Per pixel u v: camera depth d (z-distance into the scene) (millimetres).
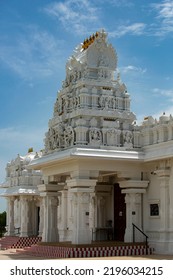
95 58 31031
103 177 33125
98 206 33219
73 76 31719
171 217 27125
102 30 31391
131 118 30469
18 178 44781
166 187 27609
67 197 37500
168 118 28000
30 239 41531
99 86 30375
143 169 29547
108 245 27109
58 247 27469
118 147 28969
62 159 27875
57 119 31125
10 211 45500
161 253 27250
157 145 28234
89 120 29297
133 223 29156
